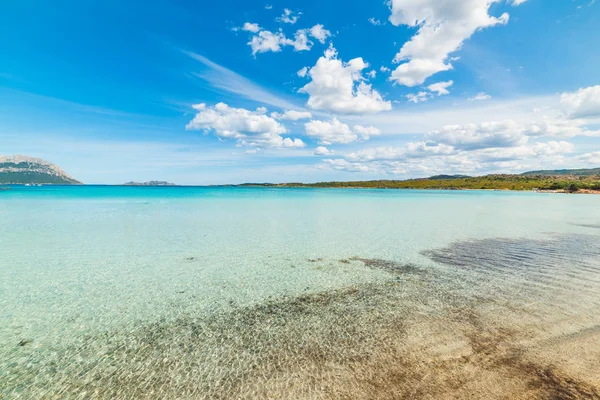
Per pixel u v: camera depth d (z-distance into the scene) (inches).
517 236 714.2
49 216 1048.2
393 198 2416.3
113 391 199.3
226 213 1211.9
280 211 1309.1
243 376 212.7
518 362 217.3
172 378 211.6
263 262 497.0
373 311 312.0
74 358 236.2
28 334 272.4
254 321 295.3
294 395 192.1
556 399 179.2
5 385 204.5
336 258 520.7
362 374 210.2
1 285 393.4
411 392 190.2
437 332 265.0
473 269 454.0
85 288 384.8
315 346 248.5
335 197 2551.7
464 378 201.5
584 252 554.9
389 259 512.4
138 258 518.3
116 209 1321.4
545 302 326.0
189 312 317.4
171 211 1269.7
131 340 262.8
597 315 292.2
